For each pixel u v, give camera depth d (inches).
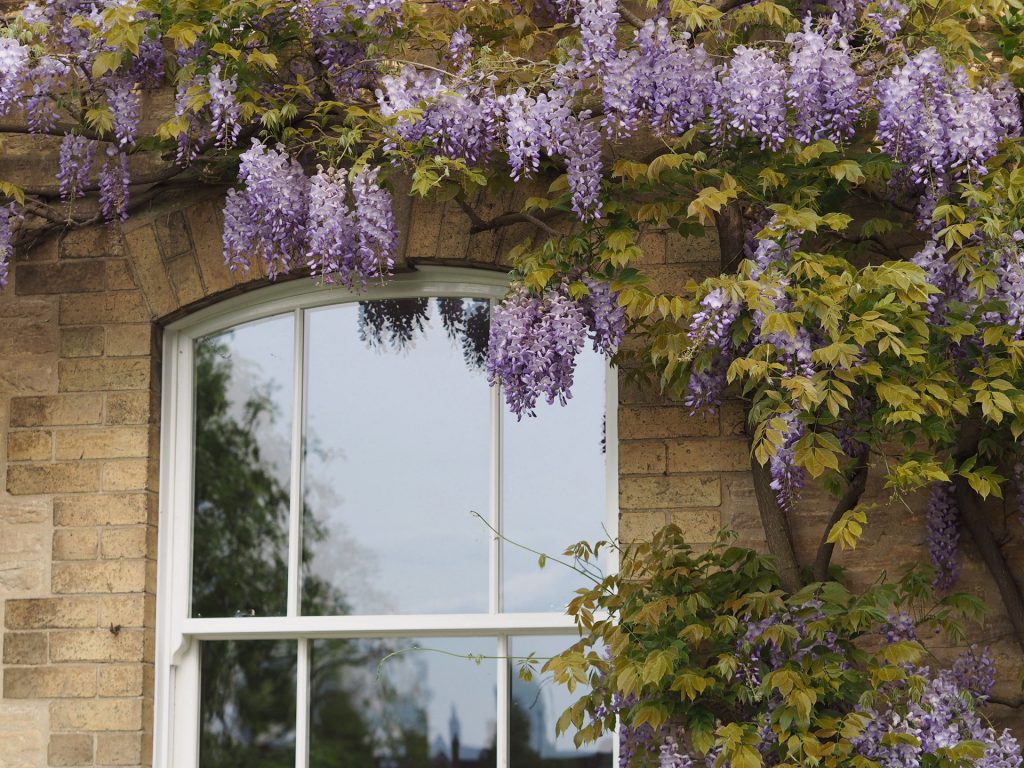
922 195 220.1
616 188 214.5
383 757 236.1
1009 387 195.8
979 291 200.1
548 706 233.3
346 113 232.1
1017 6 220.7
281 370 249.1
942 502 220.8
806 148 208.2
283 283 247.0
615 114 216.8
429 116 215.3
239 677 241.3
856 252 226.5
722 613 211.8
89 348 245.1
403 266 241.8
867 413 203.3
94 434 242.2
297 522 243.4
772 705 202.8
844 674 199.6
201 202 247.4
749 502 225.6
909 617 213.6
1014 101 216.5
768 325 189.9
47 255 249.1
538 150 212.5
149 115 251.8
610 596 215.5
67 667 235.3
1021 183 203.2
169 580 242.5
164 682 239.1
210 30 219.9
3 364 246.2
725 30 225.6
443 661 237.6
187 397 248.5
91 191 248.7
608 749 231.1
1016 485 221.0
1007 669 218.4
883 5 213.6
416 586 239.3
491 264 238.7
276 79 232.8
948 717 201.2
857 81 212.5
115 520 239.1
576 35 220.1
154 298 245.8
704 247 233.8
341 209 217.5
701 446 227.9
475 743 234.4
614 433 238.1
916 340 195.6
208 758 239.3
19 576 239.3
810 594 205.0
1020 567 220.7
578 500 237.6
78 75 244.1
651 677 197.9
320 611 240.5
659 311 220.8
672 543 217.0
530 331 211.5
